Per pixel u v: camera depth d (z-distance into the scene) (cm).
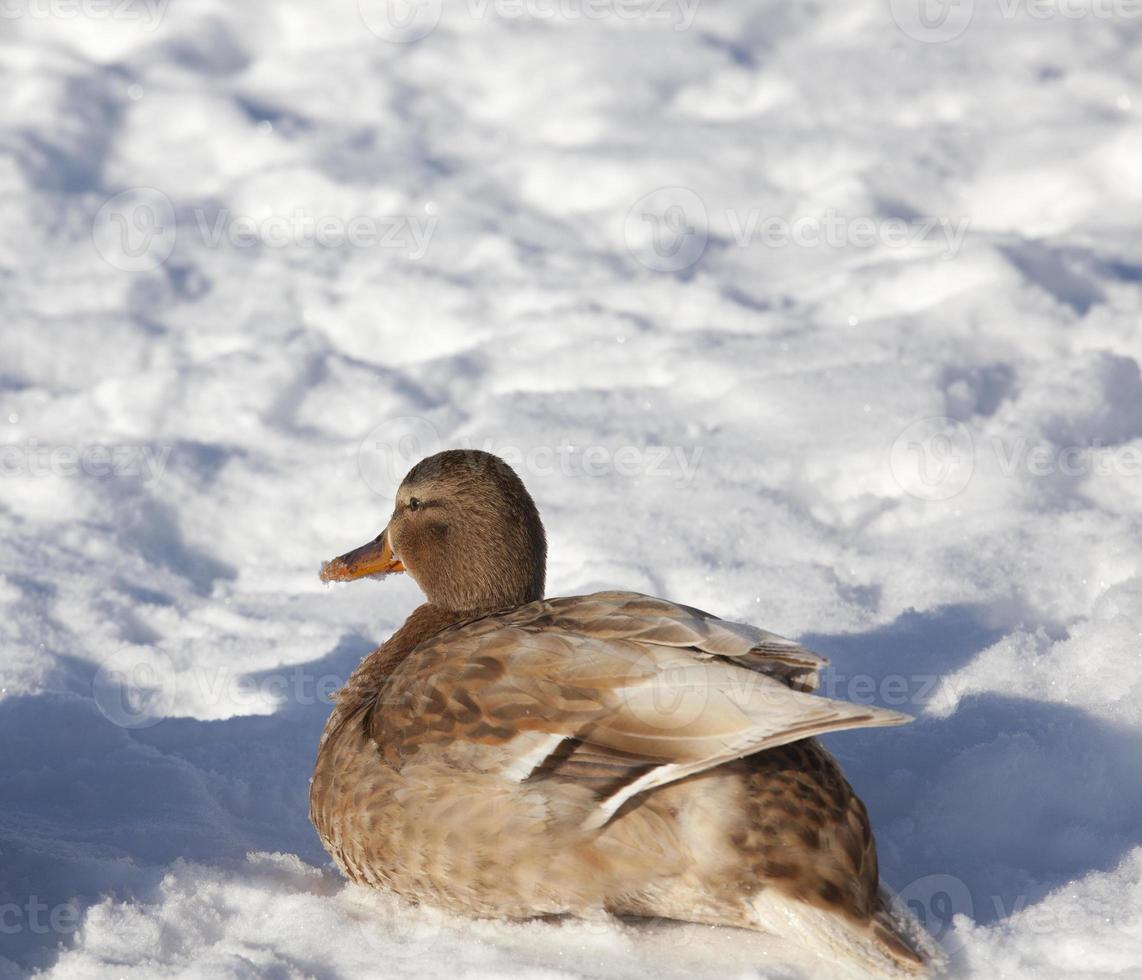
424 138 1869
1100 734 701
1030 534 1011
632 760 515
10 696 875
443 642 584
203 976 524
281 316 1504
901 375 1271
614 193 1725
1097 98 1792
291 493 1212
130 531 1153
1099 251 1458
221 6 2138
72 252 1623
